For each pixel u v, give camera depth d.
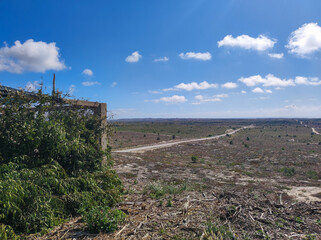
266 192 9.07
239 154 31.61
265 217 4.50
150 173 12.70
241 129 127.00
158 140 59.03
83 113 7.14
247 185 10.62
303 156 28.09
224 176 13.92
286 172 16.59
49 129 5.54
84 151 6.21
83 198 4.87
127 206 5.39
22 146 5.17
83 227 4.02
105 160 7.27
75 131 6.61
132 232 3.82
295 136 76.19
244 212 4.77
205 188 8.69
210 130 112.44
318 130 118.75
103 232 3.83
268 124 196.25
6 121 5.09
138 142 52.69
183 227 3.99
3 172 4.45
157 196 6.42
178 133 90.00
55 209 4.38
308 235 3.68
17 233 3.72
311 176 15.10
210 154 32.44
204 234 3.68
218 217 4.50
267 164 22.06
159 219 4.41
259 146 44.81
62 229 3.99
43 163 5.42
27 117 5.44
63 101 6.30
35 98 5.68
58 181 4.86
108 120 7.86
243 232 3.84
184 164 20.16
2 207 3.71
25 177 4.45
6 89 5.20
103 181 6.02
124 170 13.30
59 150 5.56
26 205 4.01
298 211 4.91
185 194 6.63
